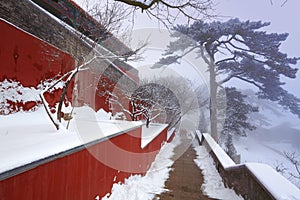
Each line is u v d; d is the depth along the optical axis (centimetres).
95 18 366
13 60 370
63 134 241
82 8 374
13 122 341
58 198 168
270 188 237
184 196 376
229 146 1614
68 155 185
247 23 1539
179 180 467
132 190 363
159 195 377
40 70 426
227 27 1502
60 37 486
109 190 297
